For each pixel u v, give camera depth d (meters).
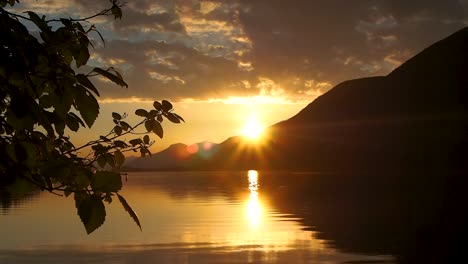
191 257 17.53
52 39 1.87
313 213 33.06
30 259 17.19
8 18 1.67
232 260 16.98
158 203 43.50
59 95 1.73
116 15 2.17
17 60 1.63
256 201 44.72
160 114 2.47
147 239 21.81
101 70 1.81
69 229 25.22
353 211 34.00
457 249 18.80
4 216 31.98
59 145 2.12
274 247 19.66
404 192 54.31
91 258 17.28
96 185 1.70
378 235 22.69
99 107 1.75
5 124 1.66
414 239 21.42
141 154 2.43
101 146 2.30
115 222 28.34
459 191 53.72
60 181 1.81
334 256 17.69
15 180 1.67
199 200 46.72
